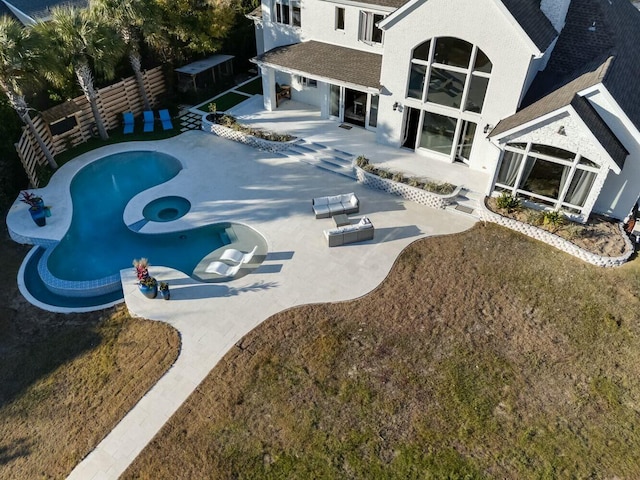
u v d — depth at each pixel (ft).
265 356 62.54
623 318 66.74
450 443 53.52
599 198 80.59
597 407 56.75
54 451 53.42
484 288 71.61
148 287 68.69
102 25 94.63
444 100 88.43
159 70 119.34
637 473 50.72
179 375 60.49
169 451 53.06
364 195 90.99
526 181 81.15
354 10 99.45
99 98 107.65
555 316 67.41
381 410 56.65
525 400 57.62
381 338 64.85
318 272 74.79
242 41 133.80
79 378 60.75
